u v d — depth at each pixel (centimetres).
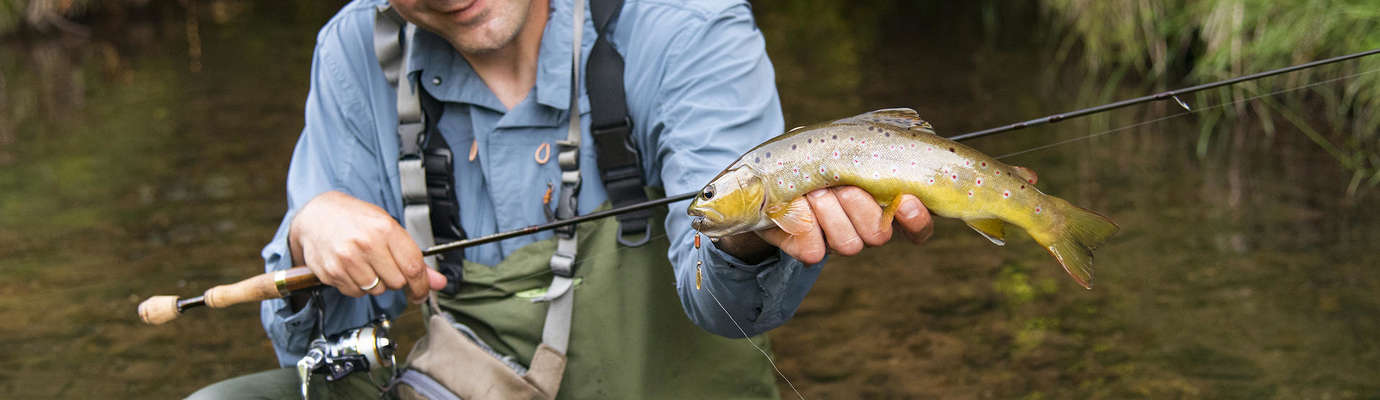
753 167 127
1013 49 710
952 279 345
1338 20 485
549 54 170
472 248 180
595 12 171
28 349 312
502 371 172
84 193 467
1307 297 312
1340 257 338
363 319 192
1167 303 315
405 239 164
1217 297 317
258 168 500
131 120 603
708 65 162
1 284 363
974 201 126
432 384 175
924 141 126
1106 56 629
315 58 191
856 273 354
